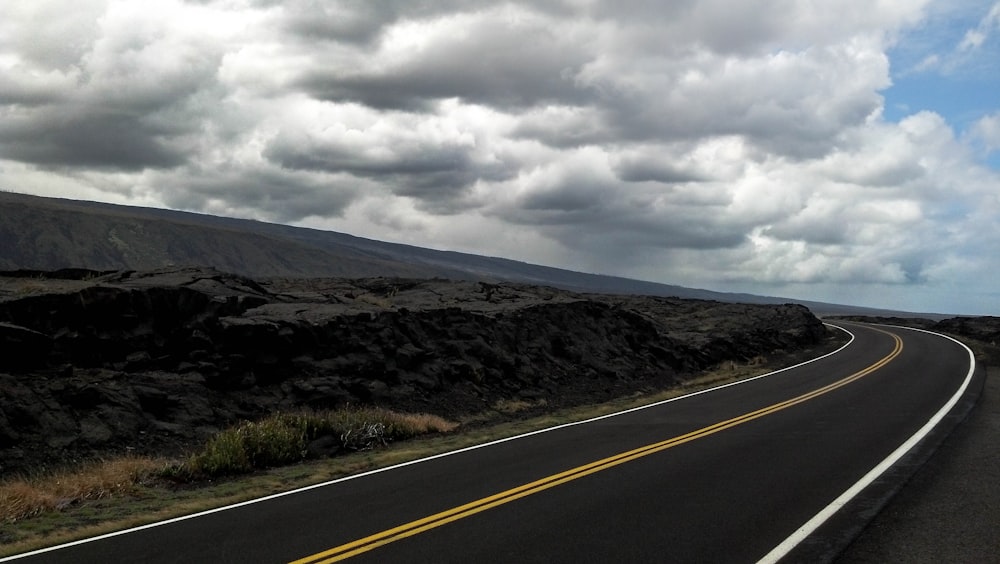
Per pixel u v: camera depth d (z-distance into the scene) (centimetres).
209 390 1648
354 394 1842
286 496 1009
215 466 1212
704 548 695
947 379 2342
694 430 1470
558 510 847
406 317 2277
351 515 866
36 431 1295
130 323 1714
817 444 1252
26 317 1548
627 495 914
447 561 674
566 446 1338
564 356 2705
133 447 1365
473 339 2377
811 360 3328
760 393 2145
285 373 1825
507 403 2078
